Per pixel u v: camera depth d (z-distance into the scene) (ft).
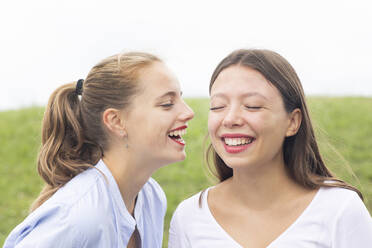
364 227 6.11
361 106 32.27
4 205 19.42
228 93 6.49
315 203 6.38
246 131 6.39
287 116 6.62
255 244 6.48
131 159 7.48
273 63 6.54
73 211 6.58
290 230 6.28
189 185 20.53
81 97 7.73
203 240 6.78
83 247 6.56
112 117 7.34
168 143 7.36
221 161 7.66
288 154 6.97
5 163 24.49
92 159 7.61
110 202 7.13
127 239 7.49
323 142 8.00
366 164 21.97
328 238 6.15
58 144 7.53
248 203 6.78
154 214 8.74
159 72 7.31
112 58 7.58
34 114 31.96
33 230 6.56
